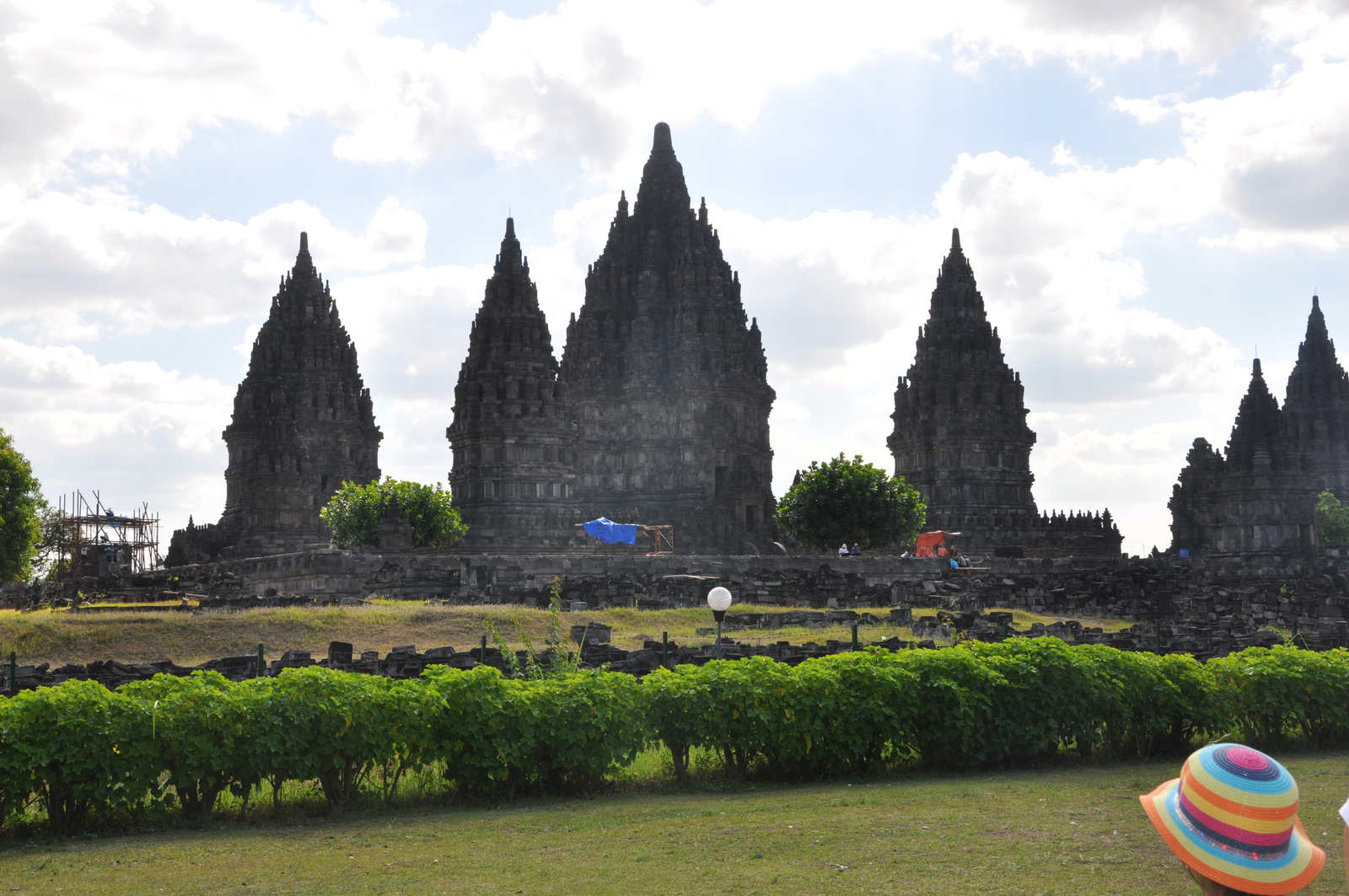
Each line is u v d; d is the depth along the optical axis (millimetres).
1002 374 150375
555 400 115188
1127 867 17688
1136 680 30750
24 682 35875
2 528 100750
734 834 20688
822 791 25969
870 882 17141
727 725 27000
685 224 151000
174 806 24156
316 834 22250
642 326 146000
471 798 25625
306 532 130000
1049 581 87250
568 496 114688
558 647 34531
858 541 110062
